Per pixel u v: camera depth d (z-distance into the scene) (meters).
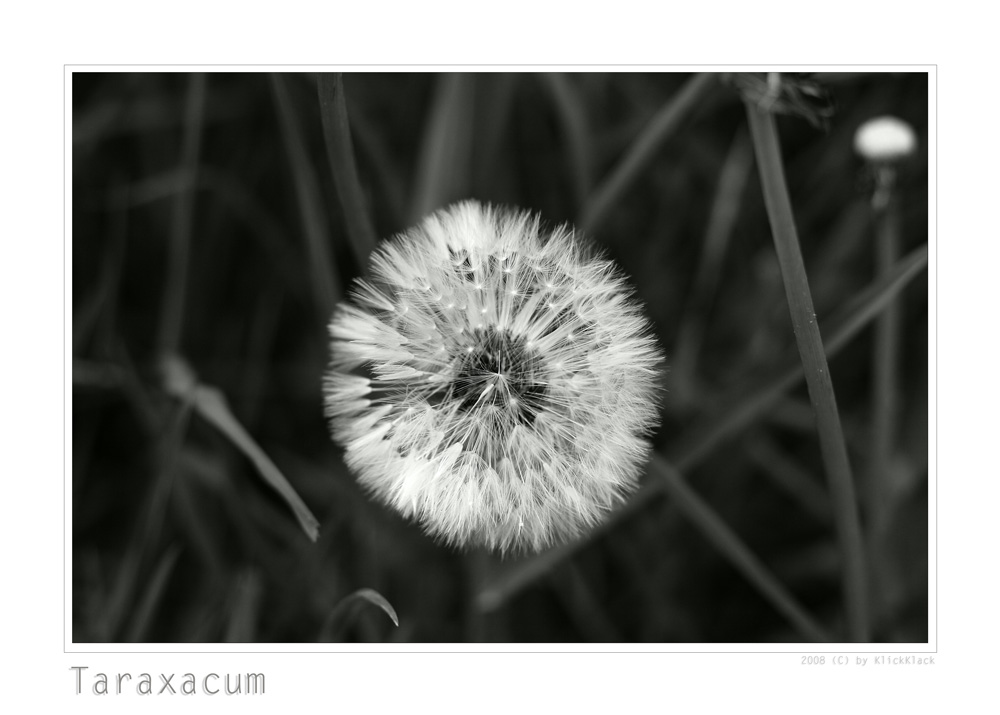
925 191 0.32
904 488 0.30
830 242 0.33
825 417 0.25
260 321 0.32
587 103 0.32
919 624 0.29
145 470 0.30
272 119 0.32
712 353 0.32
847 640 0.29
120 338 0.30
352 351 0.24
